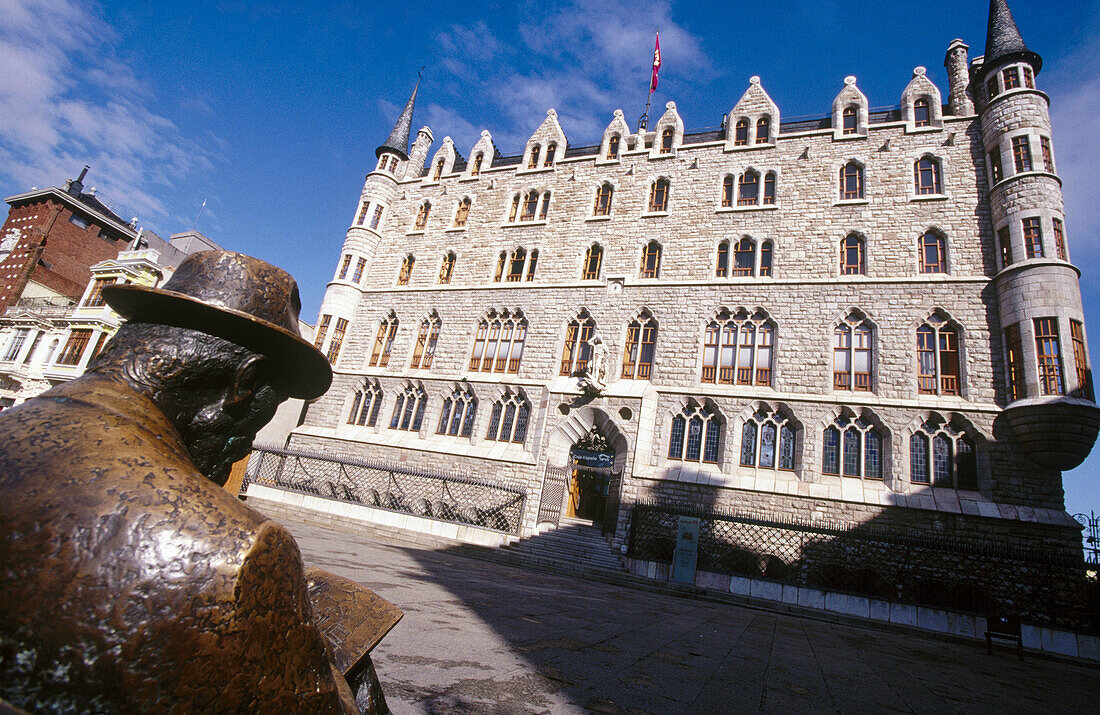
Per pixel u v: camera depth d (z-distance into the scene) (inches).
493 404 1045.8
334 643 52.4
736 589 672.4
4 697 23.2
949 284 827.4
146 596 25.5
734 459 848.3
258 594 29.5
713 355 937.5
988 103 880.3
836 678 245.1
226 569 28.1
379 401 1157.1
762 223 983.6
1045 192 776.9
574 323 1055.0
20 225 1844.2
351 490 1029.2
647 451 889.5
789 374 870.4
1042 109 828.0
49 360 1465.3
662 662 215.3
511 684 143.6
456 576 431.5
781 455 835.4
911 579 690.8
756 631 388.8
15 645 23.7
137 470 30.6
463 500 959.0
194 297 45.4
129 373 43.2
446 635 195.9
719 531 783.7
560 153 1223.5
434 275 1238.3
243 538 30.3
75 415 34.1
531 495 925.8
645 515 832.9
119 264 1493.6
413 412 1109.7
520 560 742.5
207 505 31.3
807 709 176.7
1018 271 762.2
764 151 1037.8
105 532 26.3
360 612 58.1
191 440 46.3
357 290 1282.0
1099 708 270.5
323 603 58.2
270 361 52.2
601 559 780.6
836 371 856.3
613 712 135.1
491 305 1134.4
